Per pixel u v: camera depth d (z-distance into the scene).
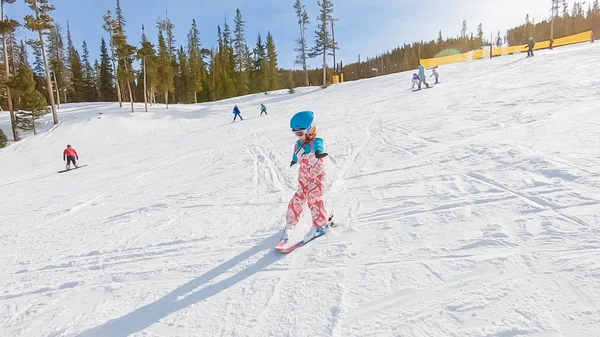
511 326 1.91
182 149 14.68
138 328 2.47
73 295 3.08
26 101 26.61
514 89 11.32
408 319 2.11
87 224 5.47
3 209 8.13
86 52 67.25
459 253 2.73
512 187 3.83
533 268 2.37
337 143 8.65
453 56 37.25
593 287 2.09
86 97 66.62
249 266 3.15
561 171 3.95
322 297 2.50
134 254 3.83
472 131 7.03
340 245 3.25
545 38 78.50
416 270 2.61
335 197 4.64
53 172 15.24
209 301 2.68
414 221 3.46
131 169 11.66
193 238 4.06
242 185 6.52
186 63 61.00
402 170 5.42
